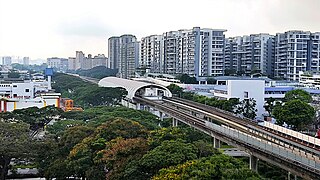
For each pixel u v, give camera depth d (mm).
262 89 176250
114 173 64938
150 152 64188
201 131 116250
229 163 57469
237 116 141500
